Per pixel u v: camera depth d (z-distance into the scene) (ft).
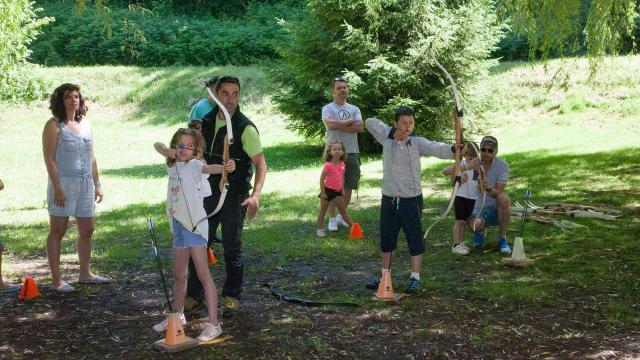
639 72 62.64
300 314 16.79
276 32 88.89
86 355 14.34
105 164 53.11
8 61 70.33
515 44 76.18
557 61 69.97
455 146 17.21
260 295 18.54
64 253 24.32
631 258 21.65
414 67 52.11
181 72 85.15
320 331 15.56
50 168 18.51
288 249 23.88
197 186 15.23
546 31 33.40
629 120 55.11
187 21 94.22
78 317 16.89
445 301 17.69
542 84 65.00
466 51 52.44
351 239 25.32
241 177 16.22
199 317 16.62
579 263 21.26
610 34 33.53
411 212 18.06
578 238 24.47
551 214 28.76
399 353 14.25
